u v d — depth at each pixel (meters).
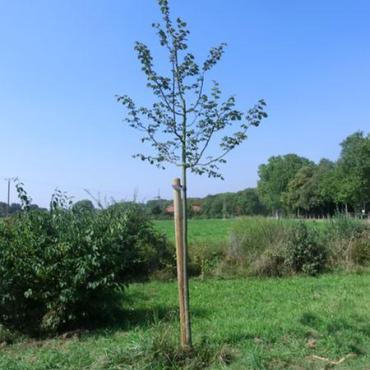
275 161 119.00
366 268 16.89
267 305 10.74
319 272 16.56
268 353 6.77
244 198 121.62
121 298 11.03
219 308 10.47
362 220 18.48
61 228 8.90
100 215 10.05
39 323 8.55
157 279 15.56
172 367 6.18
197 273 16.39
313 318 8.79
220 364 6.32
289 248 16.44
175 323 8.70
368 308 9.96
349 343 7.12
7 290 8.35
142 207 16.48
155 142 6.87
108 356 6.60
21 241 8.53
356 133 78.06
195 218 96.56
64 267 8.41
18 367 6.61
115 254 8.77
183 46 6.66
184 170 6.75
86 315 8.76
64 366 6.60
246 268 16.42
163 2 6.55
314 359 6.62
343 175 79.19
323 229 18.17
